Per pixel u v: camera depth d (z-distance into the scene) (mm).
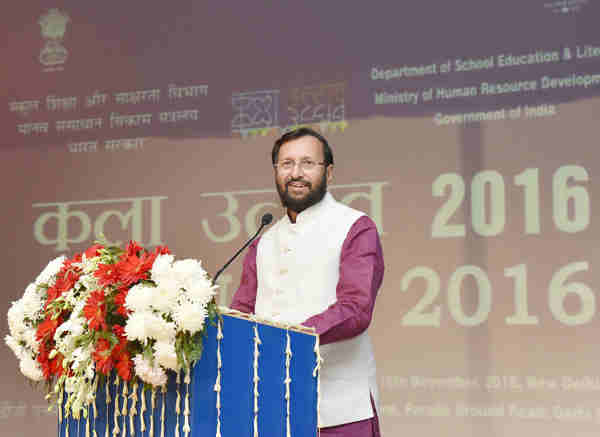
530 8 5008
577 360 4656
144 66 5770
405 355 4957
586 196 4773
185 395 1893
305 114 5375
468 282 4906
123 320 1906
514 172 4914
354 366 2617
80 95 5879
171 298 1854
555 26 4949
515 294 4812
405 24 5242
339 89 5324
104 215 5711
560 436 4625
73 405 1937
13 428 5602
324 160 2793
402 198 5105
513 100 4977
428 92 5148
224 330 1956
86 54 5906
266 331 2059
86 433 2035
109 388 2006
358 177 5199
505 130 4965
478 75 5062
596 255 4719
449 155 5055
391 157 5156
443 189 5035
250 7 5582
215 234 5461
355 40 5332
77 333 1921
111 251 2105
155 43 5766
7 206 5895
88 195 5766
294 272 2719
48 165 5863
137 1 5840
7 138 5965
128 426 1965
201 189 5535
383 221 5121
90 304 1878
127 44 5828
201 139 5582
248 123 5496
